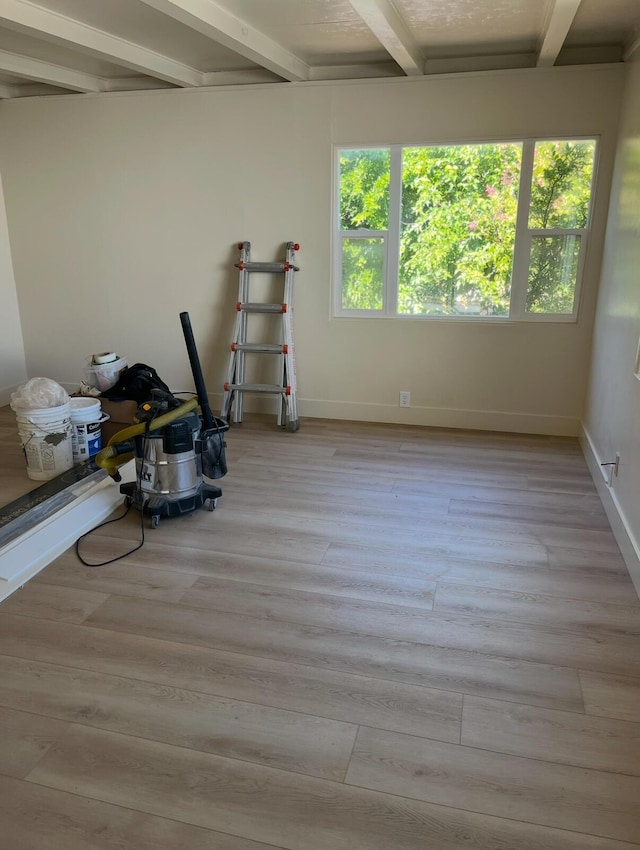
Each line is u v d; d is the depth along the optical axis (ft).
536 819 5.30
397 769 5.80
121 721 6.38
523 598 8.41
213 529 10.39
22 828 5.27
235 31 10.82
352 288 15.53
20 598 8.47
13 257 17.53
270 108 14.69
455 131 13.82
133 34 11.85
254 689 6.81
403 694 6.72
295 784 5.65
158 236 16.30
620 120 12.69
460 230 14.49
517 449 14.12
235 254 15.90
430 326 15.12
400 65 12.72
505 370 14.98
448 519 10.70
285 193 15.15
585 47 12.85
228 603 8.34
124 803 5.49
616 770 5.77
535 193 13.84
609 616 8.00
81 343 17.74
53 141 16.30
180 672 7.07
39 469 11.93
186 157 15.53
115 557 9.52
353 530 10.32
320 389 16.35
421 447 14.29
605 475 11.18
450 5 10.36
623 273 11.12
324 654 7.35
